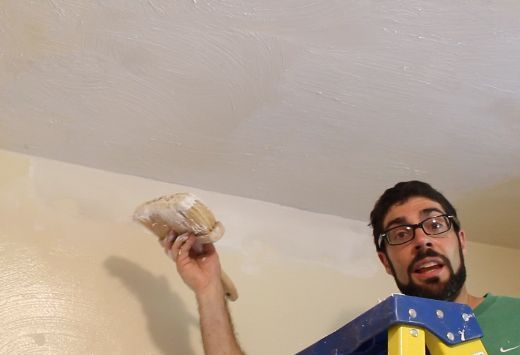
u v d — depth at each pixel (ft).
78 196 5.69
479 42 4.79
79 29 4.63
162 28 4.64
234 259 5.99
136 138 5.62
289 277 6.12
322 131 5.62
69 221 5.52
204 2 4.46
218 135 5.63
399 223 4.81
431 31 4.70
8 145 5.63
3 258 5.15
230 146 5.76
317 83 5.13
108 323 5.16
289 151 5.84
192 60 4.90
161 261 5.63
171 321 5.35
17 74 4.98
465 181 6.31
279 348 5.66
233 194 6.37
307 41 4.76
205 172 6.06
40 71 4.96
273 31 4.68
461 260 4.69
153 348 5.17
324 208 6.63
